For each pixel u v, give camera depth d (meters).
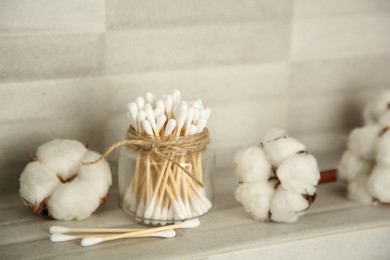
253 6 1.23
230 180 1.22
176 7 1.16
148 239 0.97
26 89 1.09
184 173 0.98
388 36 1.38
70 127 1.14
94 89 1.14
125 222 1.03
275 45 1.27
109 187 1.17
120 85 1.15
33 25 1.06
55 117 1.12
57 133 1.13
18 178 1.12
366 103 1.40
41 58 1.08
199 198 1.01
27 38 1.06
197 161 1.00
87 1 1.08
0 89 1.07
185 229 1.01
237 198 1.05
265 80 1.29
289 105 1.33
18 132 1.10
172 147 0.95
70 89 1.12
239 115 1.28
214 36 1.21
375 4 1.34
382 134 1.10
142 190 0.99
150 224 1.01
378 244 1.05
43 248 0.93
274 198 1.01
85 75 1.12
